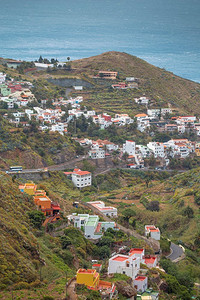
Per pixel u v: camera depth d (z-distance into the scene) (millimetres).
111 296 107812
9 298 102688
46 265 122250
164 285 124500
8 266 112062
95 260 138375
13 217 136250
